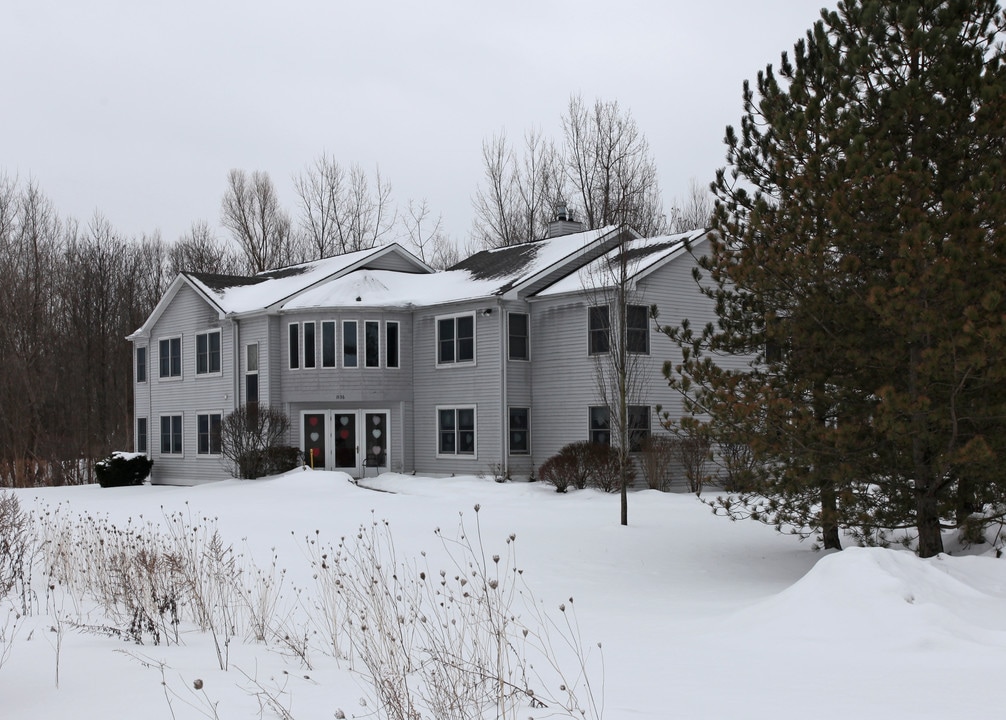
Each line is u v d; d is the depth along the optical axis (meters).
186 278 37.12
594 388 28.81
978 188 11.66
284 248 60.78
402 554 15.55
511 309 30.53
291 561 14.78
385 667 7.88
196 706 6.52
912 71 12.98
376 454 32.97
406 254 36.75
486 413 30.64
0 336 48.16
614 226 30.69
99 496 30.61
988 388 12.07
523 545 16.75
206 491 29.86
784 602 9.86
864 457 12.82
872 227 12.12
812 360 13.55
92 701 6.68
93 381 55.72
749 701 6.59
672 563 15.48
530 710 6.59
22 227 54.81
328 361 32.56
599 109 47.28
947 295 11.48
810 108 13.02
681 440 27.56
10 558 12.74
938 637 8.19
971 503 13.13
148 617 9.28
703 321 29.86
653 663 8.07
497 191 54.06
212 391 36.16
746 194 14.26
